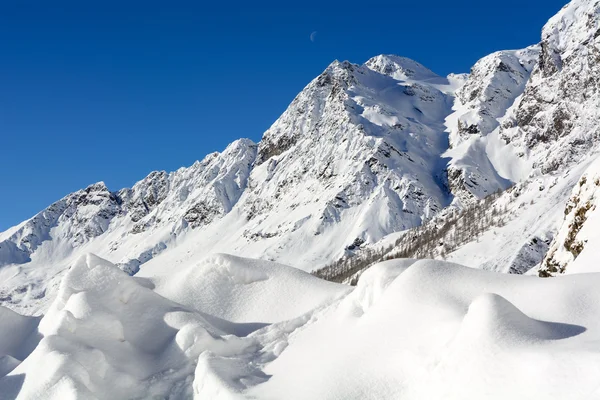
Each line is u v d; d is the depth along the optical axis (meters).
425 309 19.16
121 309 24.12
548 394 13.24
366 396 17.00
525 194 188.62
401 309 19.78
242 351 22.53
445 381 15.62
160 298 25.52
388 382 17.16
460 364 15.55
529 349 14.65
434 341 17.38
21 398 18.97
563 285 19.00
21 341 24.52
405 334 18.53
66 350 20.44
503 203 195.12
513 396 13.92
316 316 24.34
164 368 21.56
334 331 21.78
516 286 19.97
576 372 13.17
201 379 20.00
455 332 16.92
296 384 18.66
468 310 16.88
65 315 21.73
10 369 21.70
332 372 18.42
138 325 23.81
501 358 14.86
